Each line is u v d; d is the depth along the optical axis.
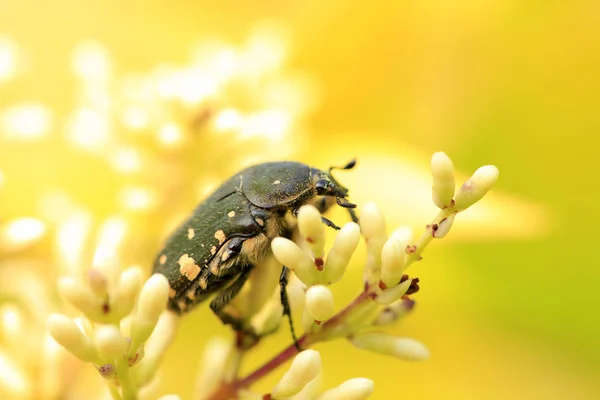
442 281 0.19
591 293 0.19
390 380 0.19
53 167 0.18
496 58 0.20
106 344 0.14
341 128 0.21
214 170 0.17
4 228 0.17
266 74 0.18
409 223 0.19
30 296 0.16
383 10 0.20
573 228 0.19
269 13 0.21
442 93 0.20
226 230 0.15
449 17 0.20
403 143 0.20
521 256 0.19
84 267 0.16
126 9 0.20
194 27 0.21
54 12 0.20
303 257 0.14
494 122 0.20
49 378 0.16
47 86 0.19
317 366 0.14
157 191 0.17
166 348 0.15
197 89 0.17
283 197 0.15
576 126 0.19
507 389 0.19
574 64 0.19
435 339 0.19
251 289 0.15
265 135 0.17
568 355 0.19
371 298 0.14
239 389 0.15
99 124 0.17
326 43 0.21
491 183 0.14
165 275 0.15
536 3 0.20
